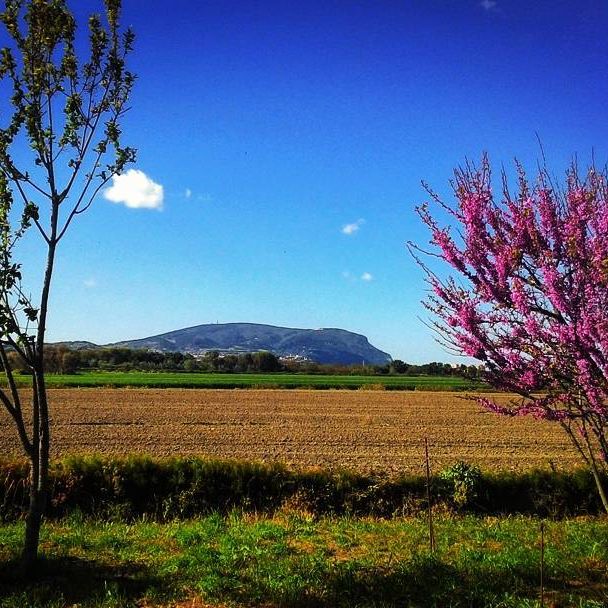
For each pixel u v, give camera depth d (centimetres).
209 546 1051
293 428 3531
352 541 1118
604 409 612
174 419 3906
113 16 847
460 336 659
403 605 768
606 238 622
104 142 840
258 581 834
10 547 1001
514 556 937
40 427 859
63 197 834
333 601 775
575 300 615
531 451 2792
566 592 795
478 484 1560
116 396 5622
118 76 850
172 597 788
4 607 736
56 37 808
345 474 1593
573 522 1318
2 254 782
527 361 659
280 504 1516
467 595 784
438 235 669
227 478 1543
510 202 661
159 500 1473
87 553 1001
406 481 1576
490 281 647
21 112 802
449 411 4631
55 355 11344
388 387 7412
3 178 788
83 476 1450
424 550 1030
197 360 13275
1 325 777
